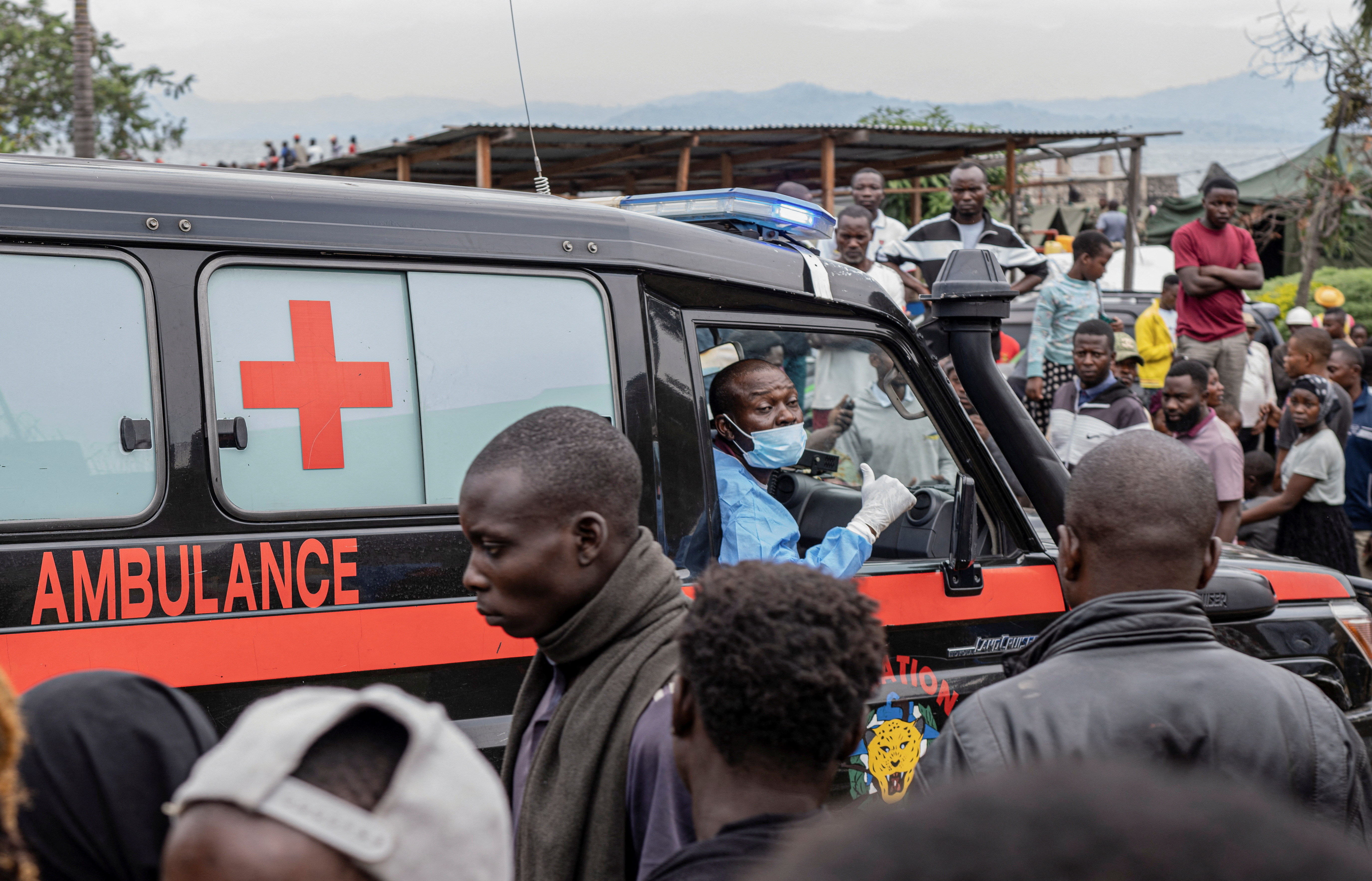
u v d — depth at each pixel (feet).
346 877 3.11
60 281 8.13
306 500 8.71
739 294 10.42
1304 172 54.34
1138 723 5.69
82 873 4.10
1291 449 22.07
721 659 4.55
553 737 5.98
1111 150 53.62
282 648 8.47
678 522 9.95
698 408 10.16
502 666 9.19
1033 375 24.48
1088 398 20.63
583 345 9.69
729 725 4.58
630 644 5.96
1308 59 49.29
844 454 12.21
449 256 9.24
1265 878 1.69
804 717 4.50
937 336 12.17
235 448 8.52
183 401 8.37
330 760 3.25
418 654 8.88
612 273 9.82
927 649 10.94
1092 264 23.61
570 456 5.96
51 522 7.96
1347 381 23.50
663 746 5.48
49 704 4.25
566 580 5.97
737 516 10.62
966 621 11.17
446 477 9.16
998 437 11.94
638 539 6.24
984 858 1.74
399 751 3.33
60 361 8.09
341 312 8.92
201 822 3.15
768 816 4.52
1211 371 23.16
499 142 34.22
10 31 74.43
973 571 11.16
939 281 11.85
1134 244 52.42
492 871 3.35
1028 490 11.96
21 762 4.10
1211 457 20.35
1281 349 35.24
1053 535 12.02
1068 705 5.82
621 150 38.68
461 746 3.42
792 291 10.66
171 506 8.28
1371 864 1.75
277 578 8.51
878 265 22.67
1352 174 54.65
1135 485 6.28
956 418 11.63
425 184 9.72
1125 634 6.06
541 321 9.56
